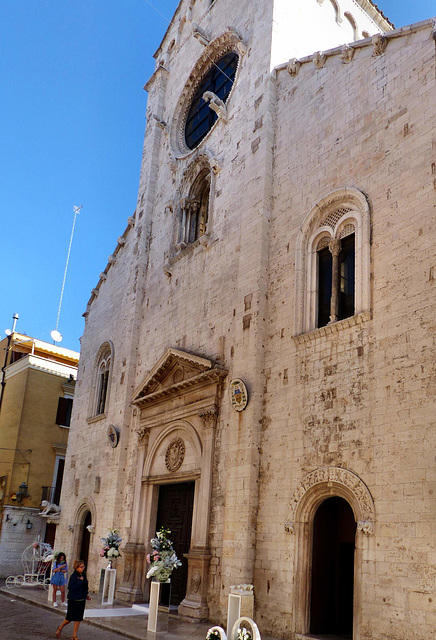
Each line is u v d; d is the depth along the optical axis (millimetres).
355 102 17688
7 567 34500
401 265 14891
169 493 22547
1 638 14750
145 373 25938
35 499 36500
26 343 43031
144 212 29500
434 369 13414
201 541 18672
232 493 17844
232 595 15242
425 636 12125
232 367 19609
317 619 15336
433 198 14469
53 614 19453
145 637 15320
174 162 28219
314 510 15781
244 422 18109
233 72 26266
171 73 32188
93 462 28234
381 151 16344
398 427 13883
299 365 17141
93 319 33312
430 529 12594
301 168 19156
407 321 14367
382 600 13133
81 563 15625
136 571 22156
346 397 15438
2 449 37625
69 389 39719
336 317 16625
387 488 13719
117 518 24422
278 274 18906
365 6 27672
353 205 16891
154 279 27359
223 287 21578
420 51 15930
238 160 22672
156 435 23391
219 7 28078
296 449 16469
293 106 20328
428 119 15148
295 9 23578
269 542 16484
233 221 22062
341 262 17188
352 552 16125
